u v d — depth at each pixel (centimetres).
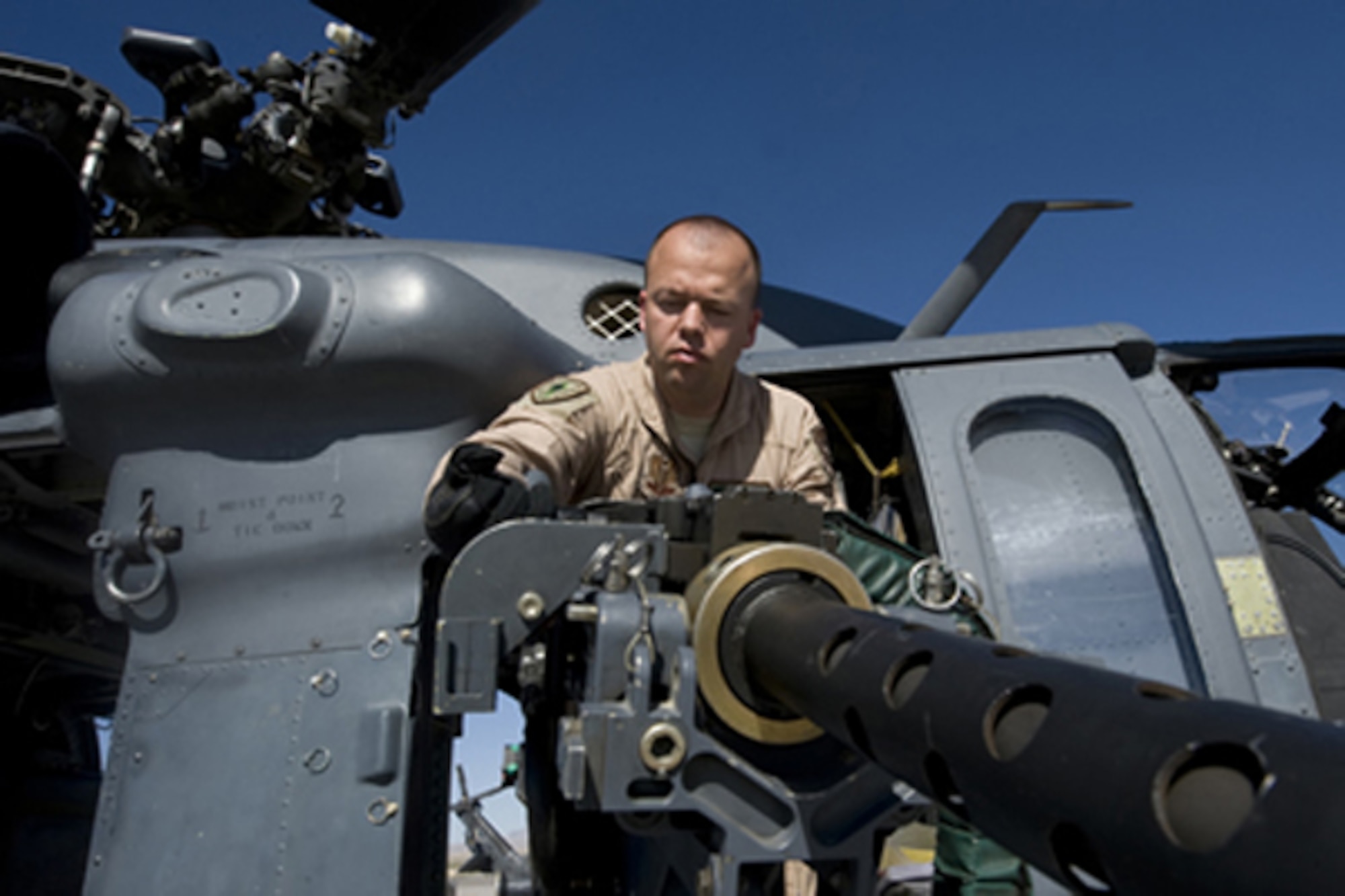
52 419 263
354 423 232
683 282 200
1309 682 282
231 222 537
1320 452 440
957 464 312
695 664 139
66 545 387
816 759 149
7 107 434
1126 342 340
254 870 210
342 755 217
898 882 277
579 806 141
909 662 112
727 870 136
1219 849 64
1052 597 296
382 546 229
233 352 220
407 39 442
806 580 152
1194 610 288
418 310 221
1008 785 88
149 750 223
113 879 214
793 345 392
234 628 230
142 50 469
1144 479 308
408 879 221
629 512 178
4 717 511
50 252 292
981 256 410
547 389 207
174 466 235
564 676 176
